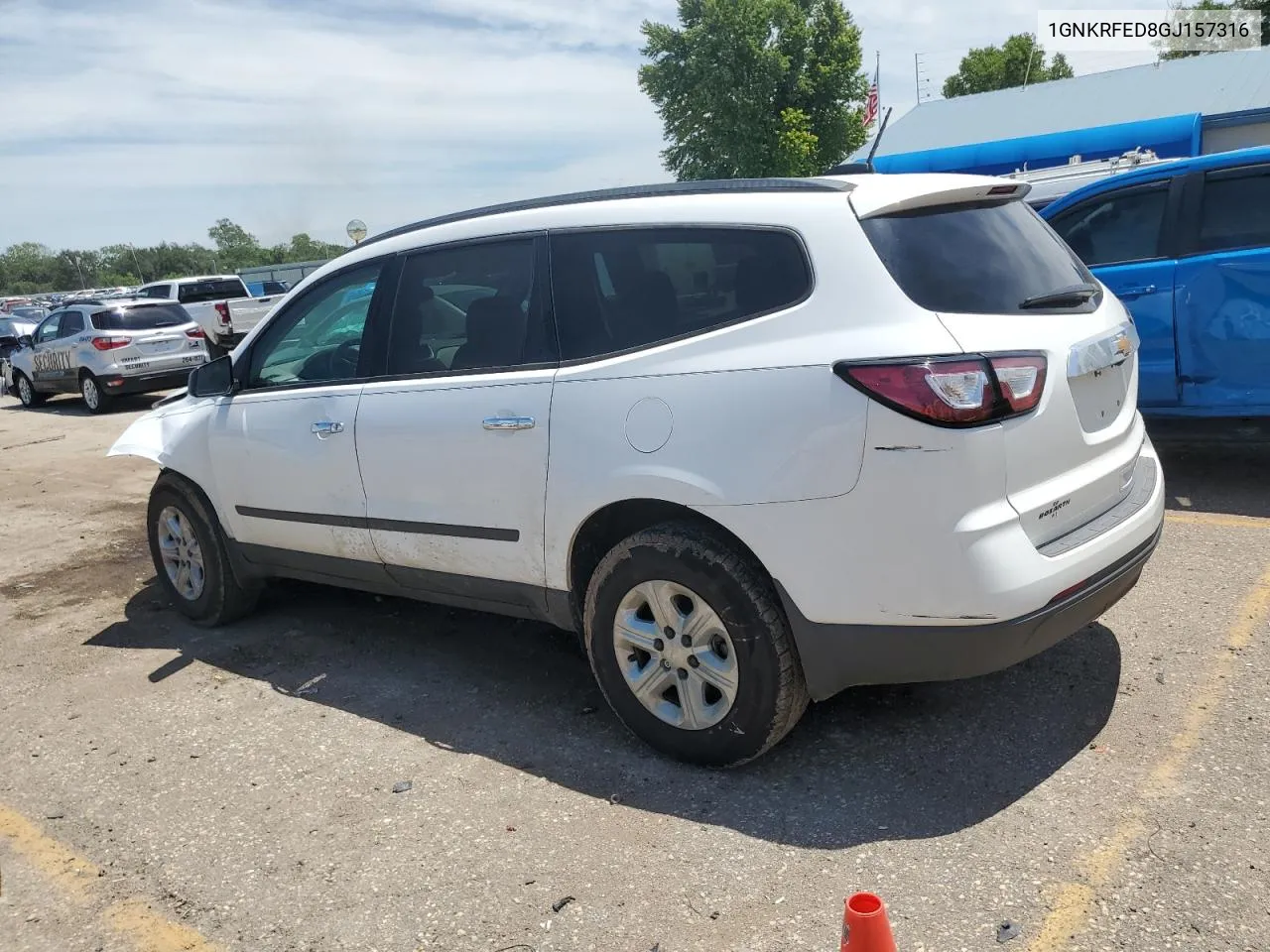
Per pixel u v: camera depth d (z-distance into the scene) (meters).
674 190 3.45
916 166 22.08
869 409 2.79
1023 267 3.20
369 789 3.44
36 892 3.04
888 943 1.99
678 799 3.19
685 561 3.15
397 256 4.14
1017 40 51.25
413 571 4.07
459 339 3.84
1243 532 5.12
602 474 3.28
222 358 4.84
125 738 4.02
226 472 4.76
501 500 3.61
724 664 3.19
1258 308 5.58
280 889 2.93
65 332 16.36
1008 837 2.83
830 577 2.91
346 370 4.28
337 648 4.80
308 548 4.52
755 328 3.05
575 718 3.84
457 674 4.38
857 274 2.93
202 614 5.19
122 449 5.27
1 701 4.50
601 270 3.46
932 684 3.79
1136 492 3.44
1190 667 3.72
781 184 3.25
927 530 2.77
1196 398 5.88
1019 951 2.39
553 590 3.59
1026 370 2.86
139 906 2.92
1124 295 6.03
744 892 2.71
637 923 2.63
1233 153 5.75
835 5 33.66
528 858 2.96
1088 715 3.46
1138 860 2.68
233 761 3.74
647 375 3.22
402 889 2.87
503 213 3.84
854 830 2.94
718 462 3.03
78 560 6.82
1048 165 20.56
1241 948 2.34
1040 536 2.93
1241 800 2.89
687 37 33.78
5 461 11.52
